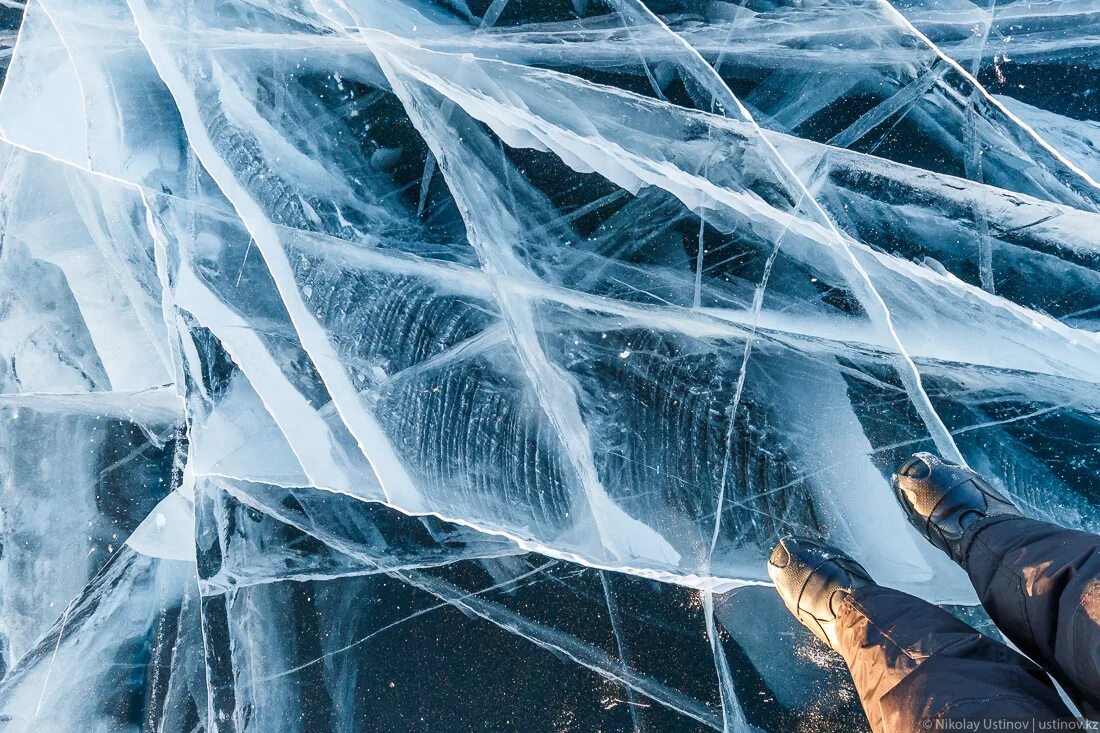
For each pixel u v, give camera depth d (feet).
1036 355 4.94
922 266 5.07
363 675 5.16
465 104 5.40
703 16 5.37
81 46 5.49
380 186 5.38
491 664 5.07
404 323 5.26
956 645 3.89
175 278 5.37
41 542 5.48
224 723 5.21
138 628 5.36
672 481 5.02
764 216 5.17
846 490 4.92
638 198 5.24
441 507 5.12
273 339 5.32
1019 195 5.08
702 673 4.91
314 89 5.47
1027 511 4.81
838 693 4.80
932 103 5.21
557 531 5.05
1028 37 5.22
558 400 5.14
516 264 5.25
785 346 5.06
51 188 5.64
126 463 5.52
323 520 5.32
